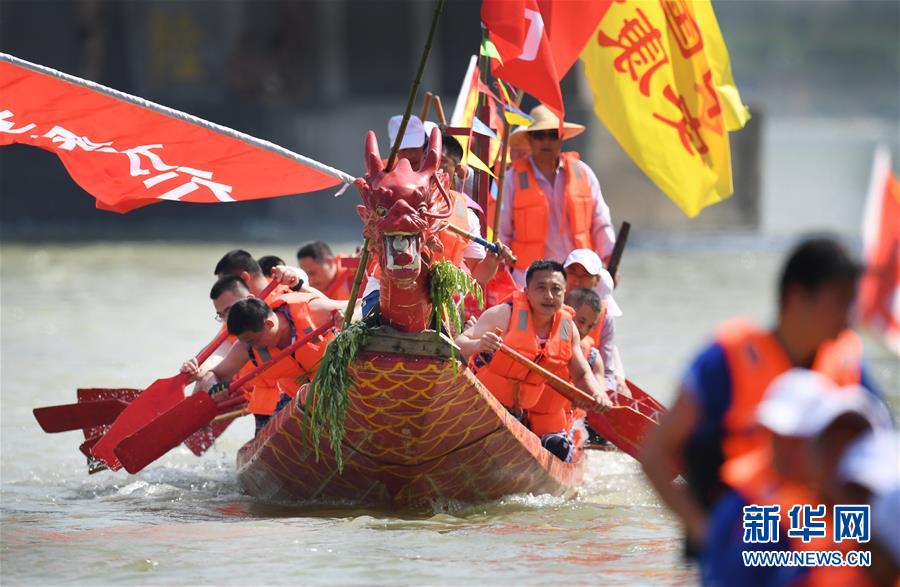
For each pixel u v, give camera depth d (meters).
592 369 32.94
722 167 38.47
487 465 29.11
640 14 38.22
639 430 30.59
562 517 29.09
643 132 38.97
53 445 37.44
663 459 17.11
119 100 32.31
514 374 30.53
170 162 33.53
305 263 38.59
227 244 99.50
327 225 114.69
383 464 28.59
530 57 32.53
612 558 25.14
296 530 27.47
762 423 15.77
